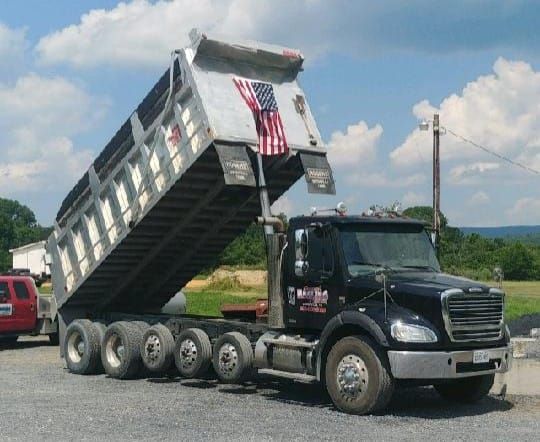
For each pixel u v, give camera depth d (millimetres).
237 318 16641
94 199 16156
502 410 11742
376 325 10992
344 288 11852
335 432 9906
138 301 18141
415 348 10836
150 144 14758
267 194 13898
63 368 16969
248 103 14047
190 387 14078
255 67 14562
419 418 10961
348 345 11336
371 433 9852
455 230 59812
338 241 12039
